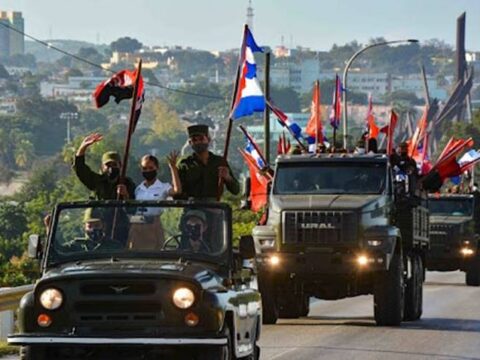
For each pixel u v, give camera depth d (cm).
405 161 4497
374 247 4125
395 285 4122
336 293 4281
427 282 7075
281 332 3859
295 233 4175
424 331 3912
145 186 2919
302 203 4191
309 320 4325
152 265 2411
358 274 4162
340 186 4253
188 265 2434
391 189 4269
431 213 7006
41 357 2366
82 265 2428
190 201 2533
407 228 4347
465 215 6988
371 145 4612
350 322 4241
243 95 4062
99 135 2895
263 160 5269
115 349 2361
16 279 6475
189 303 2347
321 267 4159
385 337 3709
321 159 4306
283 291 4319
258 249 4200
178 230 2520
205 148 2984
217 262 2503
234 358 2442
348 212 4141
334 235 4150
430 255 6944
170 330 2345
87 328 2353
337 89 6266
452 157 4875
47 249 2511
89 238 2519
